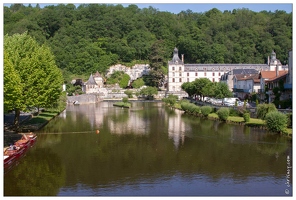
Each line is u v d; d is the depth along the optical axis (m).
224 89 105.25
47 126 76.81
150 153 51.19
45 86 62.66
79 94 182.38
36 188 36.28
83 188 36.44
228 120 81.31
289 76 88.81
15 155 46.22
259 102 105.88
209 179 39.34
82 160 47.28
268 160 46.84
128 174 41.12
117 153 51.19
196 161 46.69
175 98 147.75
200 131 70.06
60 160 47.06
